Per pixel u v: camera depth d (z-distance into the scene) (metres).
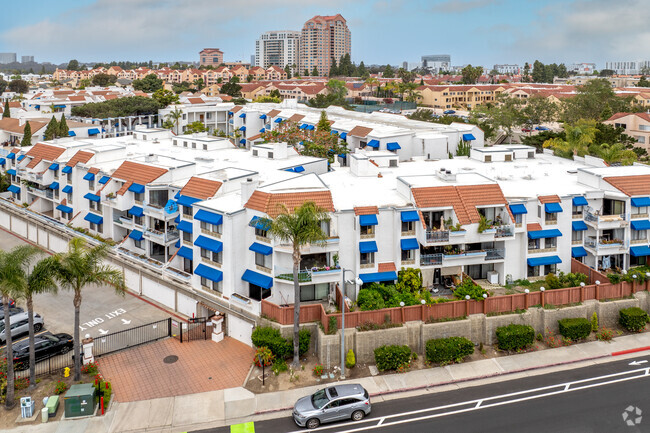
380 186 64.94
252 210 54.06
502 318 50.28
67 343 49.59
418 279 54.81
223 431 39.28
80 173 75.75
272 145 85.88
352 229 54.38
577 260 60.28
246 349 50.75
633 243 59.12
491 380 45.31
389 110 192.12
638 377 45.25
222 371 47.06
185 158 81.31
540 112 159.00
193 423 40.25
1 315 54.06
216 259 55.31
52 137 108.81
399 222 55.12
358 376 45.97
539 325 51.53
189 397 43.38
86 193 75.56
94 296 61.75
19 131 105.25
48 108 153.12
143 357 49.19
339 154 95.94
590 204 60.25
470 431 38.56
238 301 52.41
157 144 94.75
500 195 57.50
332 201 55.00
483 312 50.69
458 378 45.38
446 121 150.62
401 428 39.12
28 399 40.31
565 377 45.47
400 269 55.69
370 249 53.78
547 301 52.19
